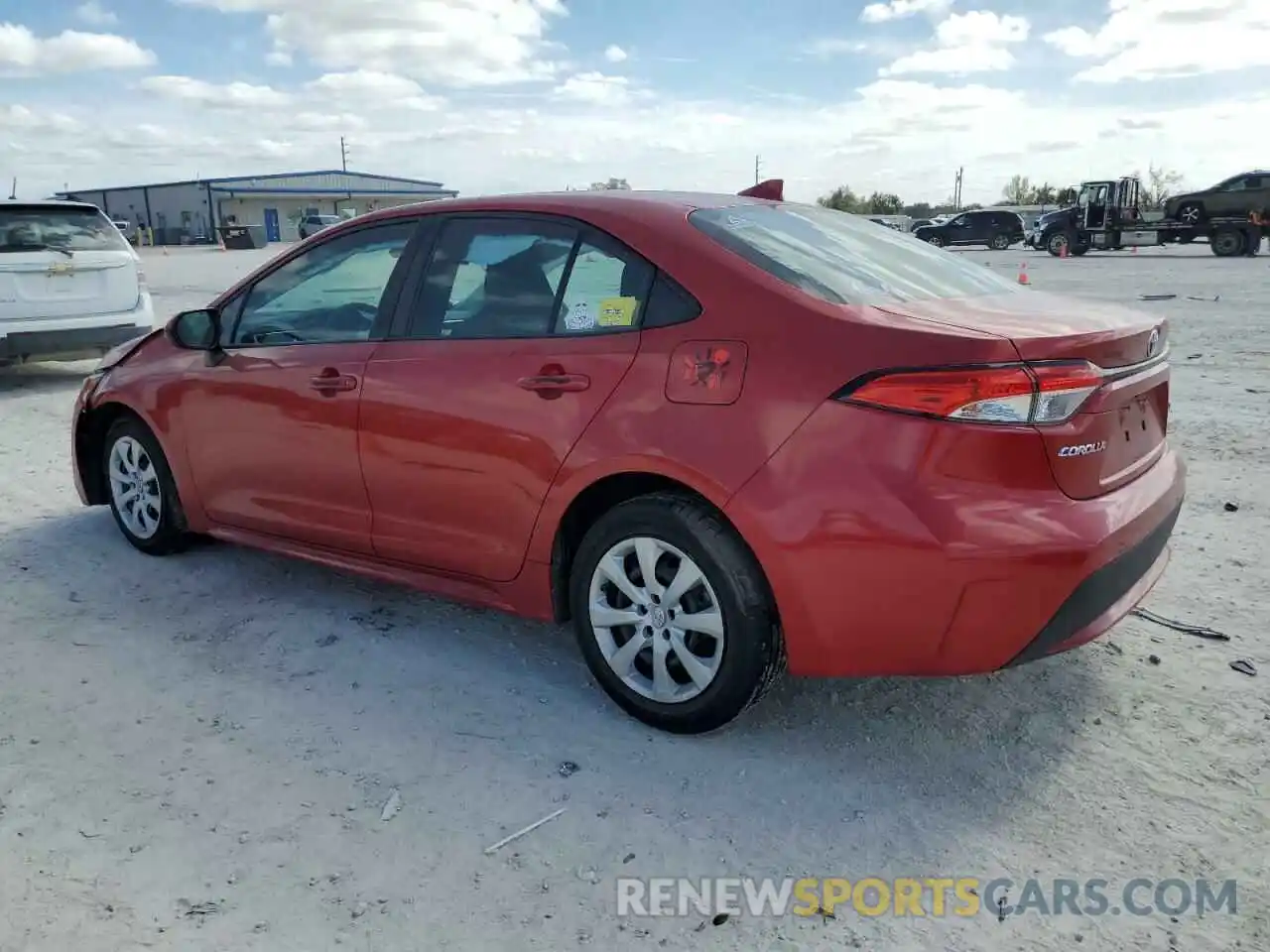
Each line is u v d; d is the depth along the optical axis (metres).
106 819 2.85
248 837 2.77
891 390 2.75
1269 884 2.55
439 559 3.74
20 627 4.13
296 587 4.55
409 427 3.67
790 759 3.13
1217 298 16.30
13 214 9.20
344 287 4.03
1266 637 3.89
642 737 3.27
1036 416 2.73
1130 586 3.04
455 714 3.42
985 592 2.73
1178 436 6.97
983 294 3.42
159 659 3.84
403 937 2.40
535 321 3.45
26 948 2.36
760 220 3.55
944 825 2.80
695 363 3.04
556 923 2.45
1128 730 3.26
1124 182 31.97
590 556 3.32
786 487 2.86
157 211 79.56
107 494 5.28
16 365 11.33
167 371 4.60
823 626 2.89
